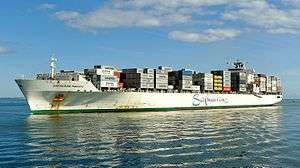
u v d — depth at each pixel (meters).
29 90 83.62
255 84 140.62
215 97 124.12
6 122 74.31
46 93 84.12
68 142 48.28
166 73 108.69
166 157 39.25
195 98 116.50
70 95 86.56
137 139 50.72
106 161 37.47
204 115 94.25
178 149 43.47
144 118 81.88
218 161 37.44
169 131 59.19
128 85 102.81
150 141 49.12
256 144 46.88
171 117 86.00
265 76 147.75
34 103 84.88
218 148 44.09
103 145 46.09
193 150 42.88
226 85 129.00
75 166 35.62
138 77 100.94
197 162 37.09
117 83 99.25
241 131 60.00
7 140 50.16
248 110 122.00
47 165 35.97
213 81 123.56
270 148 44.03
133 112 98.88
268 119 85.69
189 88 115.19
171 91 111.19
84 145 46.06
